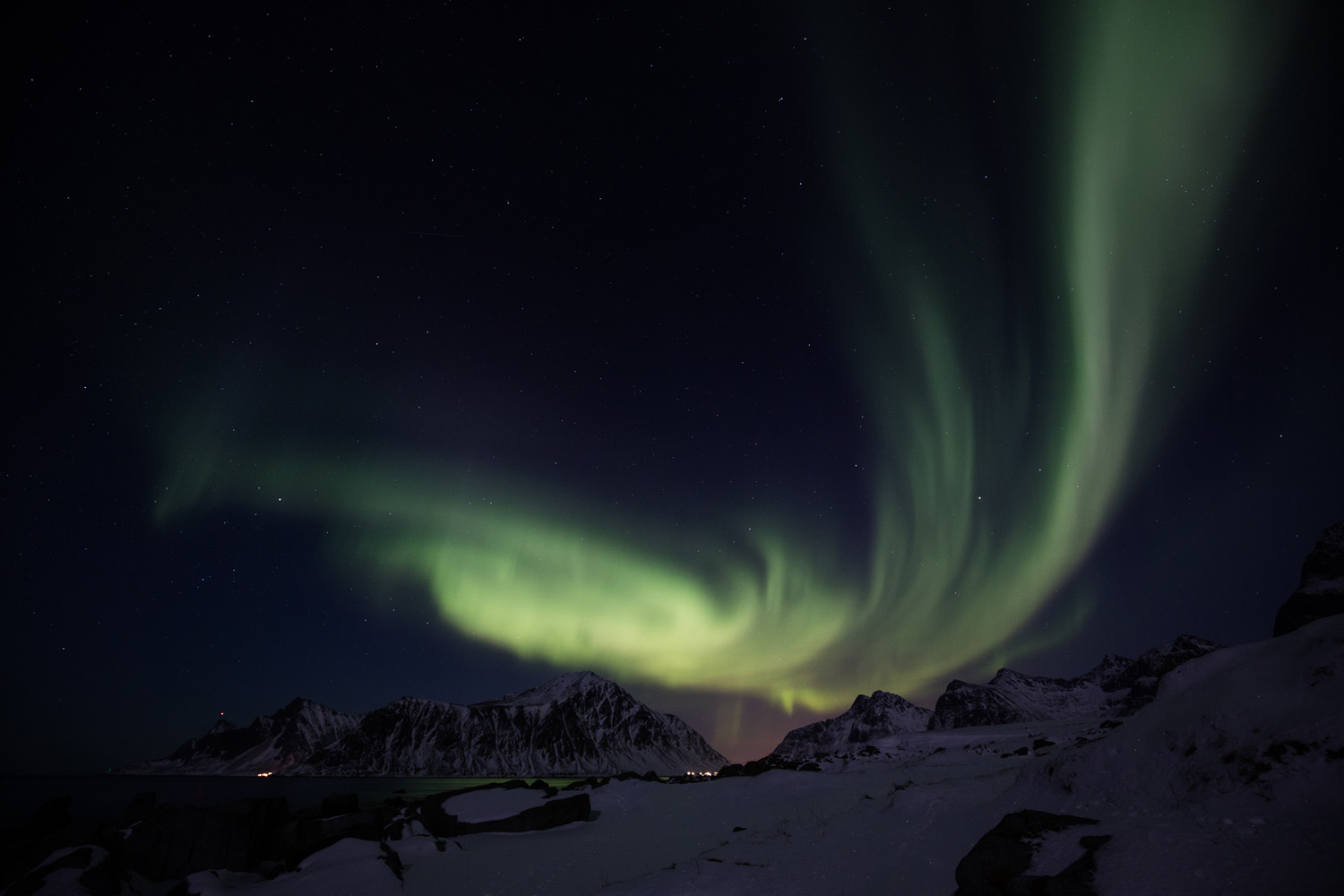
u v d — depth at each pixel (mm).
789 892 11953
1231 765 9219
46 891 17266
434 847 22578
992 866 8656
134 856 22000
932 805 15211
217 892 18266
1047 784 11852
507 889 18000
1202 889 6816
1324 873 6305
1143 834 8414
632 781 32812
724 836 21719
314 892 17891
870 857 12805
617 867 19250
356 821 24234
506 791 29641
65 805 29766
